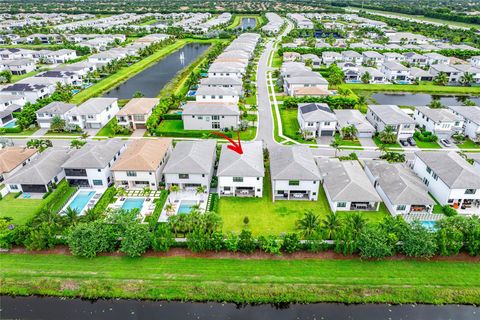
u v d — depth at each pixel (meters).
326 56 169.12
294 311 46.09
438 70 145.12
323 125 91.31
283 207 63.62
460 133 92.38
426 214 60.91
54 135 93.38
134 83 143.00
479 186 60.78
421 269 50.06
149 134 93.56
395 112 93.25
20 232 52.94
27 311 45.84
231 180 65.19
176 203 64.06
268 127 97.69
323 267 50.44
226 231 57.12
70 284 48.31
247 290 47.50
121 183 69.06
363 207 63.19
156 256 52.34
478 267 50.34
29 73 154.62
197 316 45.31
